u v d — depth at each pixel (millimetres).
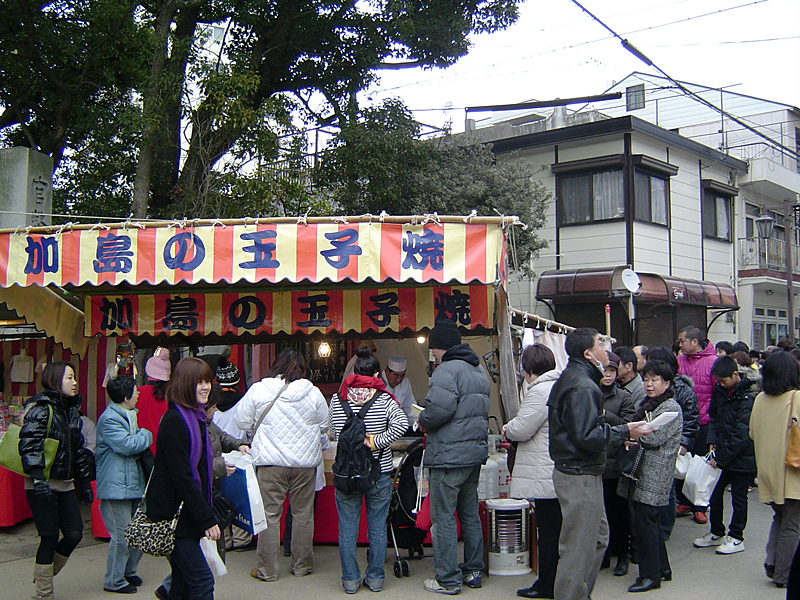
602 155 14789
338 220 5172
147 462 4945
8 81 10766
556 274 14094
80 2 10992
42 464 4449
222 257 5305
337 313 6902
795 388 4867
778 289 20031
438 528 4793
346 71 12188
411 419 6840
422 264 5074
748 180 18328
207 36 11039
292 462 5133
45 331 6715
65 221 11625
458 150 13203
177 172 11703
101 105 11539
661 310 15180
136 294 7066
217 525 3643
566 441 4098
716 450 5852
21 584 5109
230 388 6734
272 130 10531
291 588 5039
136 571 5113
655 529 4941
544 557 4699
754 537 6449
